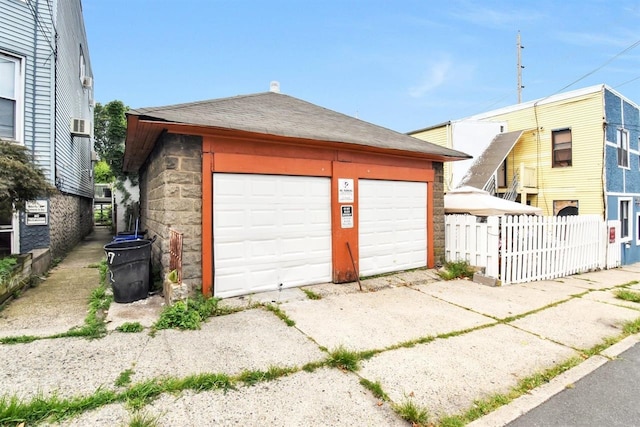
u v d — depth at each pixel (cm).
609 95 1361
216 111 570
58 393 260
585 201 1361
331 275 627
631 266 1212
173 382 280
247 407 255
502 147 1505
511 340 403
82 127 1104
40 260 656
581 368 344
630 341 418
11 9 728
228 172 525
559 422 256
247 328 411
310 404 262
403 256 737
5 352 327
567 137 1421
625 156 1472
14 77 740
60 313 441
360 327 425
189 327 403
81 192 1370
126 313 441
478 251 743
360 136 657
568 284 745
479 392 289
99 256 958
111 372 295
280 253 572
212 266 508
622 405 281
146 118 437
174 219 488
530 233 768
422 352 361
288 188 582
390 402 269
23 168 519
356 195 657
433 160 787
